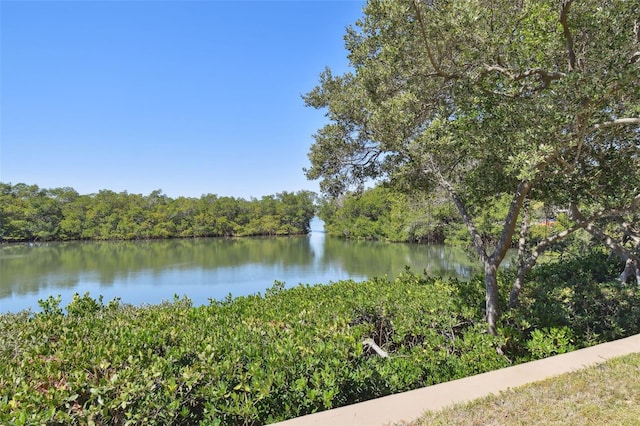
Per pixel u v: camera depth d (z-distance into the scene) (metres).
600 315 6.53
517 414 2.75
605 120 4.84
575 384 3.19
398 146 6.11
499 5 4.75
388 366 4.17
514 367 3.69
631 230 7.61
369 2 5.00
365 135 7.69
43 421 2.64
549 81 5.07
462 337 5.77
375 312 5.80
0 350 4.39
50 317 5.55
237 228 63.47
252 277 21.20
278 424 2.69
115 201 57.69
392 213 40.25
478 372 4.59
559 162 4.78
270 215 67.31
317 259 28.94
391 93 5.85
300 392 3.43
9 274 22.83
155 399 3.14
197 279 20.73
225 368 3.47
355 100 6.93
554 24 4.84
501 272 8.92
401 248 34.62
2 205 47.47
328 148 8.24
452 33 4.68
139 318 5.67
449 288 7.20
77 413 2.94
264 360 3.74
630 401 2.89
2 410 2.74
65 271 24.08
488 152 5.13
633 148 5.65
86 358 3.68
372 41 5.54
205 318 5.30
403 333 5.14
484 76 4.97
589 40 4.68
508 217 5.84
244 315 5.51
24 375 3.51
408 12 4.77
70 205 54.38
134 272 23.50
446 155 6.88
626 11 4.12
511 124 4.66
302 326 4.82
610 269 9.59
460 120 4.99
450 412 2.79
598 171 5.74
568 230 6.14
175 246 44.34
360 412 2.83
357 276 20.50
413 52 5.16
